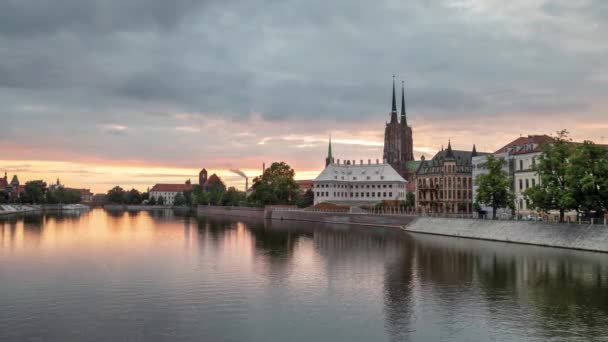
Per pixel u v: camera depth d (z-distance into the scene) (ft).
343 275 274.77
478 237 442.91
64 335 173.88
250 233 535.19
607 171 344.49
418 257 335.06
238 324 186.50
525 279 255.09
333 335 175.32
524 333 175.42
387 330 180.14
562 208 368.27
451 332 177.68
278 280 261.65
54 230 559.79
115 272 282.15
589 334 173.68
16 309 204.03
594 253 328.08
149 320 190.39
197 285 248.93
